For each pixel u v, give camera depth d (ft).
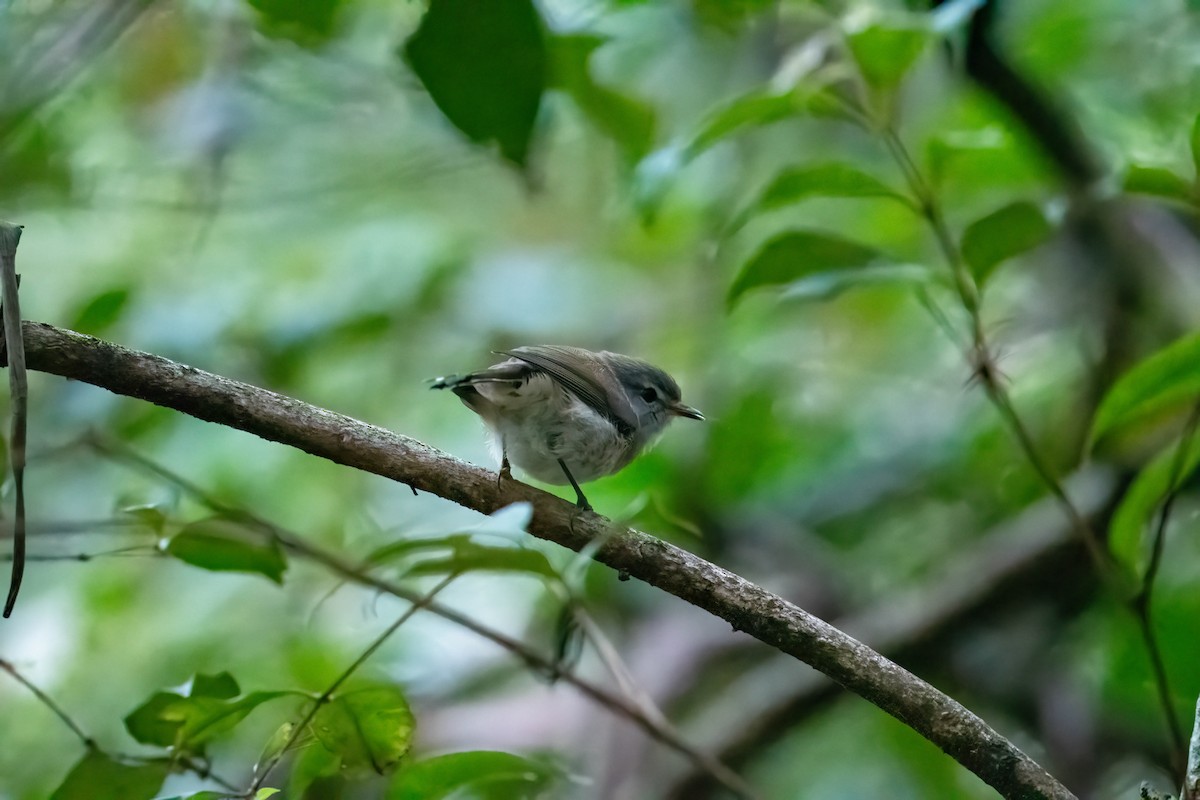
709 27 34.35
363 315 39.63
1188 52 38.47
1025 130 32.37
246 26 37.17
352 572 22.47
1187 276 34.86
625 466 31.22
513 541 17.40
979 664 35.60
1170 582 35.01
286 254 42.24
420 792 20.68
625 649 37.60
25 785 34.76
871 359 45.55
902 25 21.68
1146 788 18.35
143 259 41.73
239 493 37.99
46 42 31.89
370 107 40.91
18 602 39.91
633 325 45.39
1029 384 40.68
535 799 22.29
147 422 36.35
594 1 30.94
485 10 18.26
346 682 20.44
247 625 39.86
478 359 42.73
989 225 20.97
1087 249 36.47
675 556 19.53
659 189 26.16
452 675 37.24
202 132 38.47
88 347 18.33
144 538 21.98
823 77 23.73
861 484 43.45
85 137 40.04
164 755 20.04
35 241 42.09
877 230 40.57
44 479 35.60
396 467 19.77
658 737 26.04
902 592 37.37
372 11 38.09
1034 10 38.96
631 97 31.27
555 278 43.55
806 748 40.16
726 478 39.70
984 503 41.65
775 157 43.55
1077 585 34.40
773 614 18.97
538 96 19.02
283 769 24.94
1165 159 35.17
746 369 43.32
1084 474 33.14
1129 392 20.29
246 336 39.09
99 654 39.47
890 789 39.11
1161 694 20.47
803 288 22.35
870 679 18.49
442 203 45.44
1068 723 33.94
